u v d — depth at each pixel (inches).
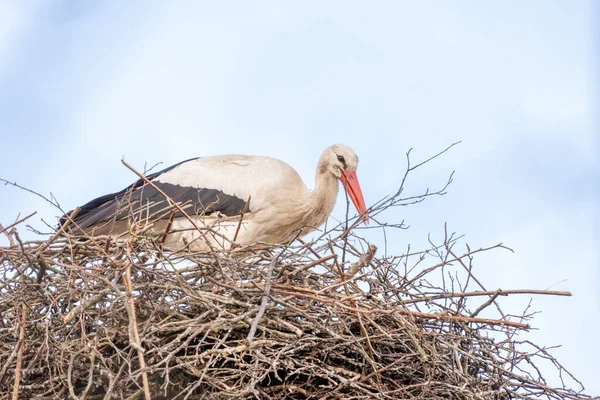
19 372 382.0
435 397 431.2
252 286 425.4
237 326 419.2
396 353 446.0
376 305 442.6
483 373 462.3
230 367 427.5
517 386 451.8
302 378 440.1
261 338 421.7
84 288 409.1
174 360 419.8
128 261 404.8
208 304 404.5
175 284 413.1
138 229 470.0
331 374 418.3
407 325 431.2
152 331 405.4
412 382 447.8
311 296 415.2
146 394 344.2
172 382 422.3
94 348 385.4
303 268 431.8
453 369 435.5
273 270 444.8
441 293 454.3
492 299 446.3
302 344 422.9
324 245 465.1
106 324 419.5
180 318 426.9
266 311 419.2
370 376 425.4
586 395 451.2
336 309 433.4
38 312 436.8
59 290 425.7
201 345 423.2
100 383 415.5
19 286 418.0
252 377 398.9
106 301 418.3
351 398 418.9
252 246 480.4
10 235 441.1
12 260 433.1
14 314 432.5
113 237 452.8
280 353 408.2
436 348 453.4
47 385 419.5
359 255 471.2
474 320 439.5
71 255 425.4
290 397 434.0
